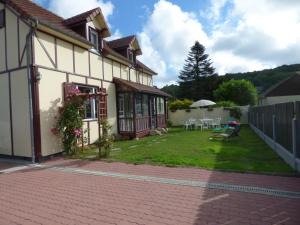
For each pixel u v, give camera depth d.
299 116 7.25
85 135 12.94
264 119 13.95
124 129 16.58
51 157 10.76
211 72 59.78
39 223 4.57
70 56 12.35
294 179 6.64
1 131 11.42
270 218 4.48
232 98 42.06
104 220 4.61
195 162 8.62
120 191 6.19
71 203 5.49
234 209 4.90
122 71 17.81
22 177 7.81
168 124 27.52
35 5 13.15
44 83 10.60
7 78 11.02
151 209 5.04
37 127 10.14
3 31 11.10
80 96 11.40
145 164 8.83
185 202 5.33
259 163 8.41
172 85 67.12
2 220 4.74
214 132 19.39
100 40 15.00
